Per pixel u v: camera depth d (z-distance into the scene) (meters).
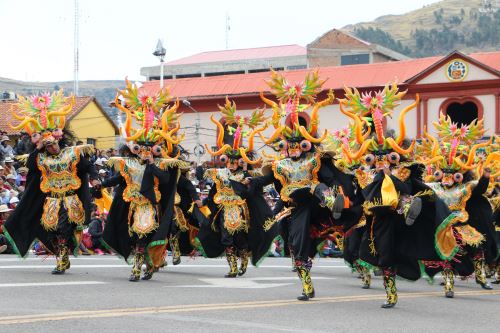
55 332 8.34
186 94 48.53
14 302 10.30
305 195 12.02
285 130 12.50
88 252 19.33
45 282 12.52
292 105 12.93
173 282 13.64
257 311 10.31
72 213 13.89
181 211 16.22
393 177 11.81
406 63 46.62
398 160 11.83
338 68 46.81
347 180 12.30
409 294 13.67
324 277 16.28
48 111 13.96
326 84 45.75
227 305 10.69
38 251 18.61
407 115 46.09
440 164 15.17
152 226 13.59
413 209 11.19
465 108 46.84
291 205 12.24
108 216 14.08
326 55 62.91
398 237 11.93
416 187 11.92
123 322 9.03
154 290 12.18
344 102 12.48
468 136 15.13
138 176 13.87
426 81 45.75
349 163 15.61
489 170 14.94
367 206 11.61
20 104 14.08
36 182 14.19
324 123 46.00
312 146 12.41
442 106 45.62
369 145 12.06
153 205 13.84
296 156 12.38
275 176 12.43
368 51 62.28
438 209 11.88
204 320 9.37
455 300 12.98
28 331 8.33
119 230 14.17
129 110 14.11
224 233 15.31
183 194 16.17
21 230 14.23
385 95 12.17
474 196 15.38
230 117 15.91
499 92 44.72
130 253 14.19
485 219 15.48
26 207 14.19
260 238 15.45
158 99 14.19
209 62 66.81
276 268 17.56
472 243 15.03
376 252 11.70
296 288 13.37
